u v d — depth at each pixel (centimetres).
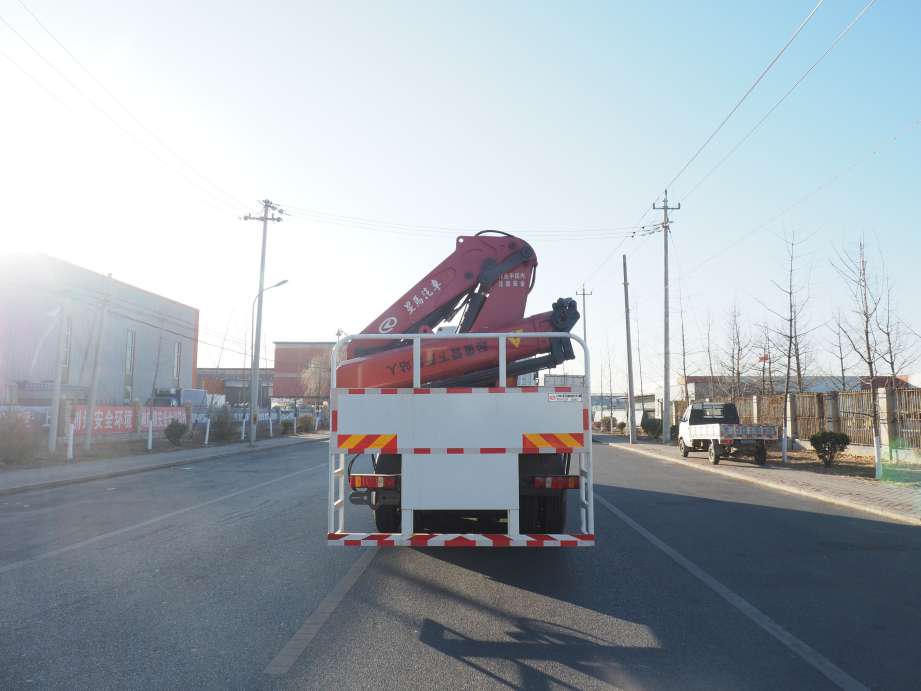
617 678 430
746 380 3366
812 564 753
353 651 475
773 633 518
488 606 589
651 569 731
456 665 450
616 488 1502
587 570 726
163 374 5922
